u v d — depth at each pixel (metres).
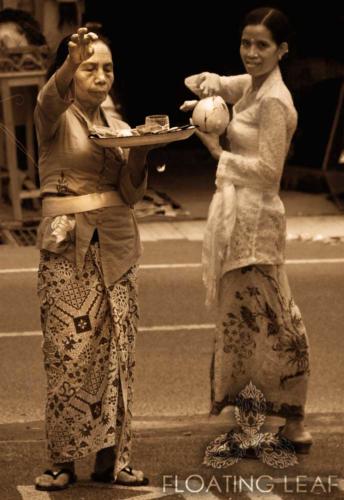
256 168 8.55
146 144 7.63
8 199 20.06
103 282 7.88
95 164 7.90
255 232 8.61
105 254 7.89
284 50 8.62
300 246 17.64
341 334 12.76
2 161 19.91
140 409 10.24
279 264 8.72
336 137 21.84
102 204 7.89
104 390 7.90
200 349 12.23
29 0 19.27
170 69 28.05
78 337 7.83
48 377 7.91
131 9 27.70
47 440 7.96
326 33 24.36
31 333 12.99
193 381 11.09
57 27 19.09
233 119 8.77
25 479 8.31
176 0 27.77
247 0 27.56
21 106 19.23
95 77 7.85
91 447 7.89
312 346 12.27
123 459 7.99
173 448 9.04
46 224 7.91
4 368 11.64
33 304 14.28
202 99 8.76
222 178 8.64
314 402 10.43
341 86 21.88
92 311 7.87
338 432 9.46
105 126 8.11
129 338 8.02
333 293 14.66
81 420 7.86
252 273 8.67
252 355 8.78
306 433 8.91
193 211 20.31
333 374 11.27
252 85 8.74
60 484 8.02
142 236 18.36
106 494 7.98
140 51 27.94
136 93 28.05
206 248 8.69
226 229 8.57
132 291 8.08
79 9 19.23
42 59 18.22
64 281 7.84
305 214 20.12
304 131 22.23
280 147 8.54
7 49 18.05
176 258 16.70
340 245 17.69
